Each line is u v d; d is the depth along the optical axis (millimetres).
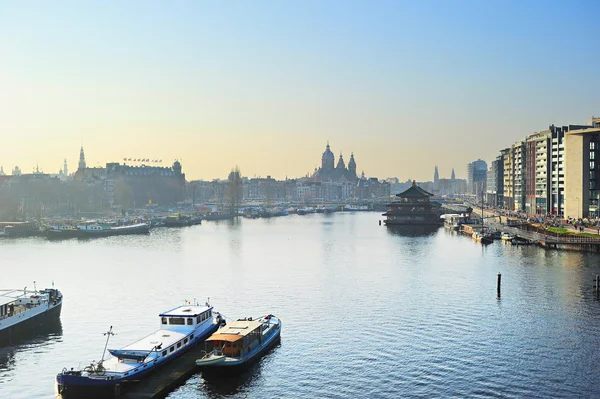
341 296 132750
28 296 115312
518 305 122062
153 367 82562
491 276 156000
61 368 88125
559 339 98812
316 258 197500
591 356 90562
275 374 84688
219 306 124250
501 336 100688
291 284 147625
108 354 94062
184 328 94688
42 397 78000
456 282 148000
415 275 159875
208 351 91125
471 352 92750
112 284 149625
